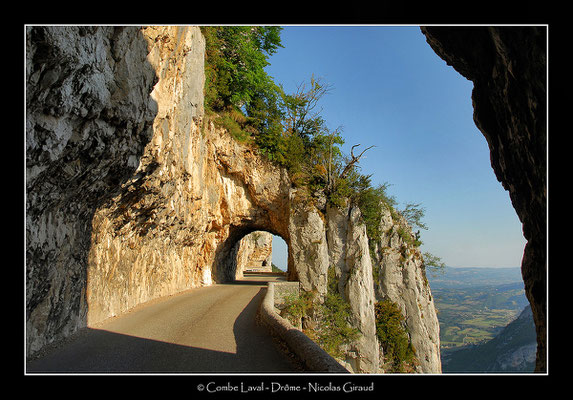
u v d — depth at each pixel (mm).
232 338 11211
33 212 8156
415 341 33406
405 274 35062
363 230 33375
